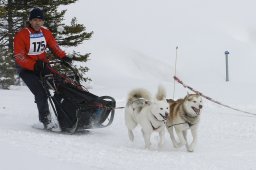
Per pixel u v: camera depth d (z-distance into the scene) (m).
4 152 6.88
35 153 7.22
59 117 10.20
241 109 14.97
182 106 9.06
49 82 10.20
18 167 6.07
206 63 37.88
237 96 17.69
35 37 10.38
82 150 8.06
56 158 7.11
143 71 36.44
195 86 20.94
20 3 23.88
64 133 10.32
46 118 10.36
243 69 36.28
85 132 10.65
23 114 12.42
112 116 10.41
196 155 8.42
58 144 8.47
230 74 35.44
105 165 7.03
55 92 10.20
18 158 6.57
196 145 9.53
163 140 9.57
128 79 31.41
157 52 40.19
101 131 10.86
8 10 23.55
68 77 10.47
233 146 9.41
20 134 9.17
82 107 10.01
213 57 38.78
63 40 24.70
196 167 7.26
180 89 19.80
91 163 7.09
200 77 35.28
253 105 15.64
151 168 7.04
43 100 10.34
